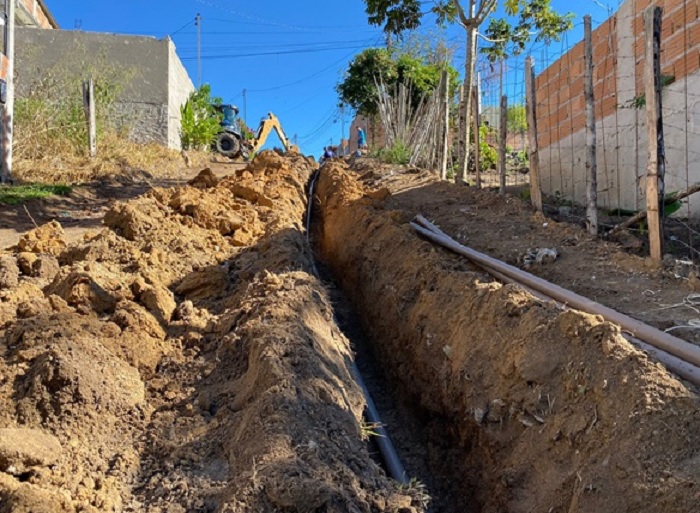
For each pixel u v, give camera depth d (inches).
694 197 250.5
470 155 572.1
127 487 97.3
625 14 290.4
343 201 363.3
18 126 440.8
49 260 192.9
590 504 104.4
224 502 88.1
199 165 635.5
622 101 295.9
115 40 669.9
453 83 727.7
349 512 89.2
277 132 1046.4
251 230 266.4
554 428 124.3
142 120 679.7
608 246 220.5
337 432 113.3
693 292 168.1
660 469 97.6
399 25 441.1
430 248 229.5
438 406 171.5
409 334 198.8
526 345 140.1
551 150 382.9
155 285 170.6
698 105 241.6
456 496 151.0
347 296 282.2
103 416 113.0
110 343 134.9
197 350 148.3
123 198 394.6
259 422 105.5
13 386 113.0
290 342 136.3
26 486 83.7
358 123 1175.6
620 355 119.4
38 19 834.8
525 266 215.3
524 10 505.4
